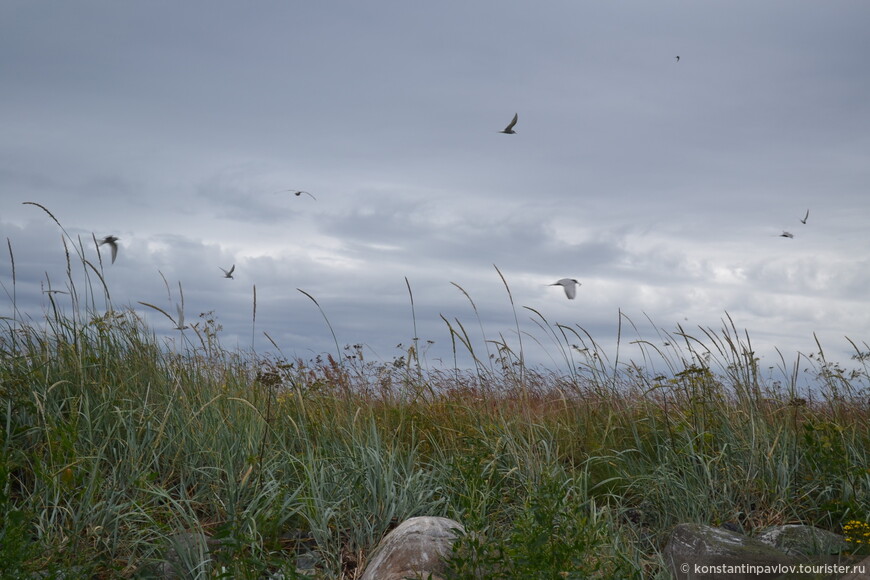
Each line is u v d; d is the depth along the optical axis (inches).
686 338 314.0
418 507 235.1
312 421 283.9
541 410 316.5
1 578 168.9
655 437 283.4
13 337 276.8
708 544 205.6
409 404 320.5
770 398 304.2
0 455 208.5
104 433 246.1
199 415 263.1
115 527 202.5
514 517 228.5
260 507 223.5
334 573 204.2
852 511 233.6
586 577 168.6
